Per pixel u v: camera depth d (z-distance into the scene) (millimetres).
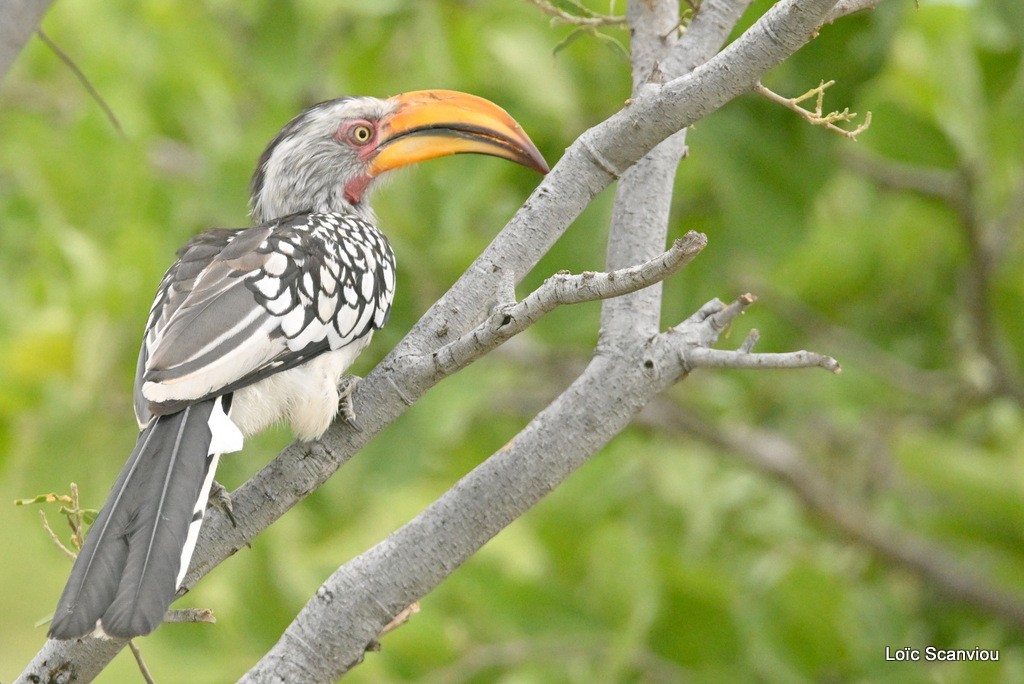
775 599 10000
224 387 6156
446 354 5914
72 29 13203
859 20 9883
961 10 11648
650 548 9914
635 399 5953
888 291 12883
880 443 12609
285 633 5855
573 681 9562
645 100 5938
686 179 10898
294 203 8656
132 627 4918
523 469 5914
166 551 5219
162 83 13070
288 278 6742
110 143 12180
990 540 11078
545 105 10586
